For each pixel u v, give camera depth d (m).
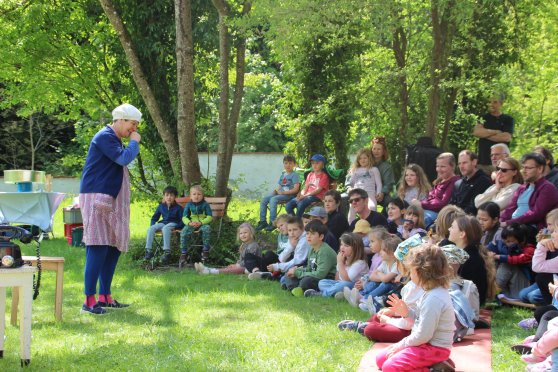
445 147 12.84
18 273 4.94
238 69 11.66
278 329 6.01
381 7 10.01
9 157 25.67
